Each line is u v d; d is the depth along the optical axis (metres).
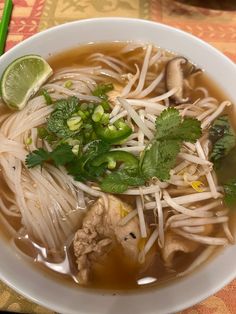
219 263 0.16
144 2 0.26
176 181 0.18
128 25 0.21
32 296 0.14
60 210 0.17
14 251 0.16
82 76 0.21
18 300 0.16
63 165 0.17
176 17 0.25
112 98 0.19
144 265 0.16
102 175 0.17
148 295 0.15
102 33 0.21
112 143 0.17
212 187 0.18
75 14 0.25
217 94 0.20
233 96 0.20
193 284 0.15
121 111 0.18
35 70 0.19
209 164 0.18
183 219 0.17
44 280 0.15
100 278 0.16
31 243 0.17
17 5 0.25
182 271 0.16
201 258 0.16
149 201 0.17
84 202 0.17
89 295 0.15
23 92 0.19
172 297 0.15
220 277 0.15
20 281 0.14
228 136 0.19
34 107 0.19
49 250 0.16
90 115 0.18
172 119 0.17
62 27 0.20
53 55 0.21
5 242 0.16
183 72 0.21
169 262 0.16
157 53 0.21
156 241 0.17
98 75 0.21
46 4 0.25
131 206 0.17
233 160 0.18
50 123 0.18
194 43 0.20
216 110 0.20
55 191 0.17
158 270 0.16
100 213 0.16
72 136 0.17
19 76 0.19
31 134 0.18
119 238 0.16
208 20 0.25
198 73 0.21
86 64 0.21
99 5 0.25
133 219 0.17
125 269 0.16
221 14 0.25
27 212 0.17
